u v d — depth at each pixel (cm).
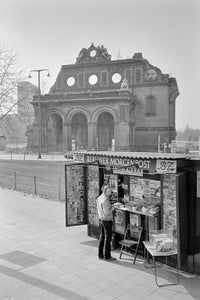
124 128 4706
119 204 730
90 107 4856
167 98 5216
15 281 573
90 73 5591
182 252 578
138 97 5347
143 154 699
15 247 762
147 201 691
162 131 5203
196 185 583
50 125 5562
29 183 1892
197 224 588
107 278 586
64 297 513
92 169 831
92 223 839
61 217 1070
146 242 639
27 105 2919
